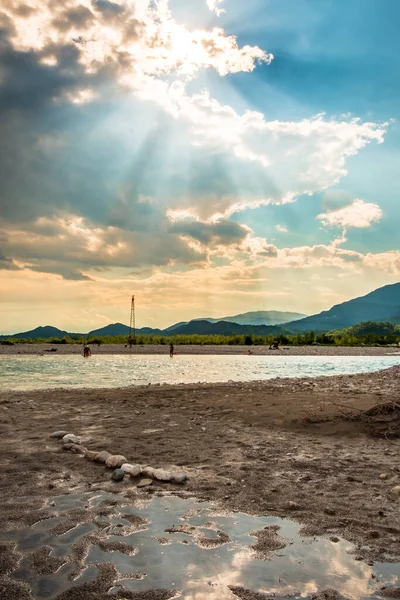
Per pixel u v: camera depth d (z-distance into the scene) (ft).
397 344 443.32
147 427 34.99
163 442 29.76
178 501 18.80
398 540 15.10
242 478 22.12
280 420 36.88
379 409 35.83
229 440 30.71
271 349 308.19
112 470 23.36
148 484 20.93
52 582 12.09
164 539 14.94
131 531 15.55
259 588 11.93
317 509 18.03
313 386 61.11
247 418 38.60
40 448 27.76
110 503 18.38
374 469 24.09
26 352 231.30
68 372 107.65
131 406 45.91
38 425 35.32
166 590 11.76
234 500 18.99
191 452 27.25
